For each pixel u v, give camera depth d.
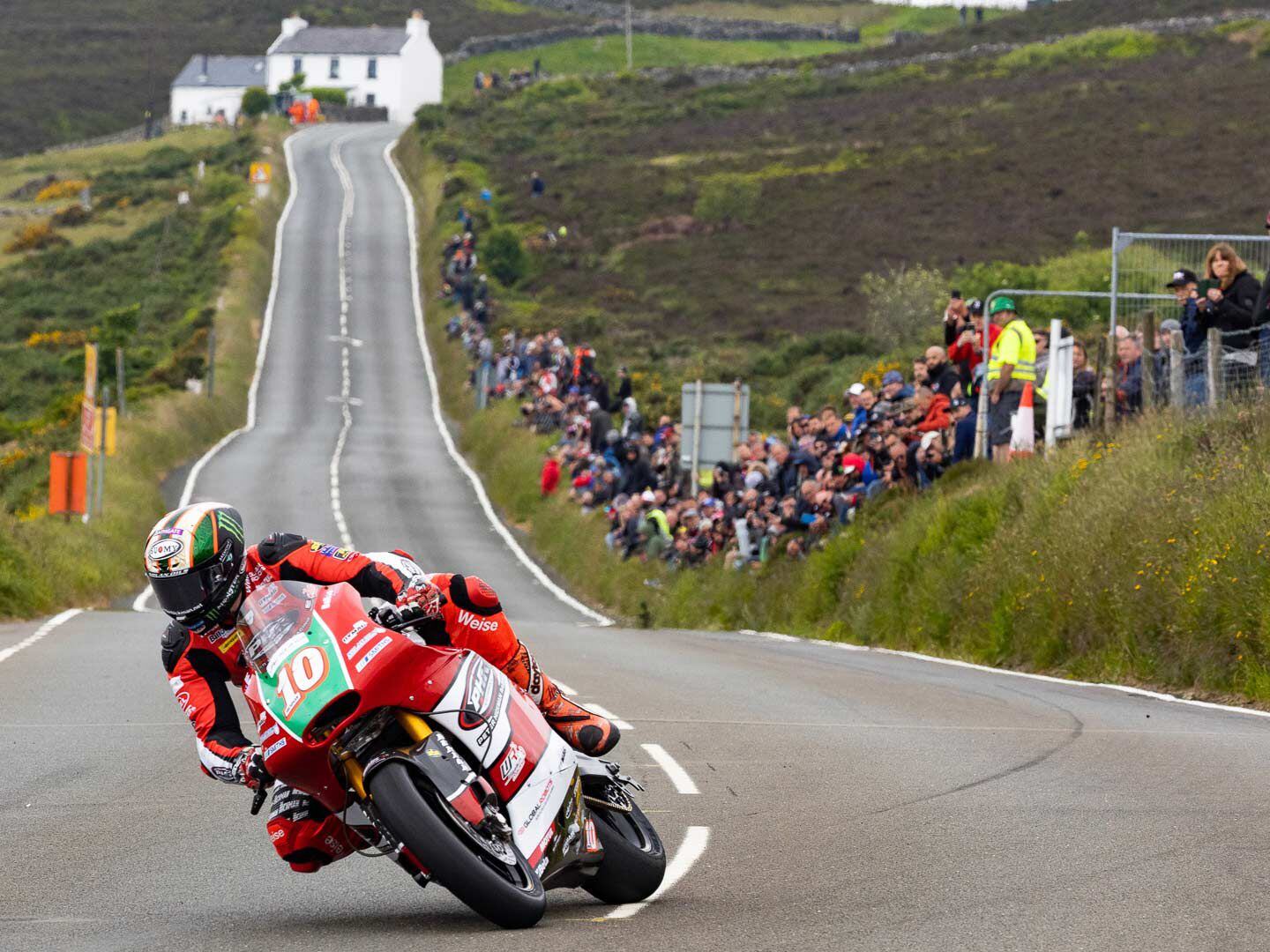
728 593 50.56
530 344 107.81
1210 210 127.88
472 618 11.61
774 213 159.62
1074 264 103.00
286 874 13.49
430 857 10.24
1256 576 25.50
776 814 15.77
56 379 128.00
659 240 158.38
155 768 19.08
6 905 12.25
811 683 28.38
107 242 178.50
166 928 11.42
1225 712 23.17
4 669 30.08
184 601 10.80
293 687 10.48
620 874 11.82
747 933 10.86
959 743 20.34
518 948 10.47
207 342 129.75
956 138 173.25
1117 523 30.73
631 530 65.62
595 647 38.00
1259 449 29.69
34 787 17.77
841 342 106.31
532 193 182.00
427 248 171.88
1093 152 155.38
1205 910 11.22
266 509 85.75
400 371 132.25
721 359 111.25
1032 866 12.93
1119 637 28.88
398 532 82.56
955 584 36.09
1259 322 32.50
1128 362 38.56
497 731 10.85
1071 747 19.73
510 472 92.12
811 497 48.16
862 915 11.36
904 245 138.25
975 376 42.91
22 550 52.72
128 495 79.06
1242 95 167.50
